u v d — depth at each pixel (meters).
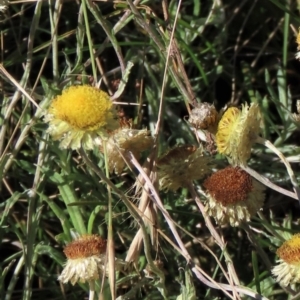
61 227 0.55
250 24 0.62
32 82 0.59
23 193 0.52
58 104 0.42
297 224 0.55
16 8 0.58
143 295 0.52
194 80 0.59
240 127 0.44
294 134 0.58
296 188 0.44
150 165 0.47
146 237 0.44
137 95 0.57
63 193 0.51
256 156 0.56
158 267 0.46
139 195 0.50
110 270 0.44
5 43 0.59
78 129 0.42
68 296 0.52
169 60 0.51
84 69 0.54
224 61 0.60
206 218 0.46
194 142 0.56
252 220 0.54
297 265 0.44
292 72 0.61
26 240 0.51
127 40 0.60
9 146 0.54
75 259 0.44
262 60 0.62
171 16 0.57
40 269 0.53
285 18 0.58
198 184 0.55
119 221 0.53
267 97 0.60
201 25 0.60
